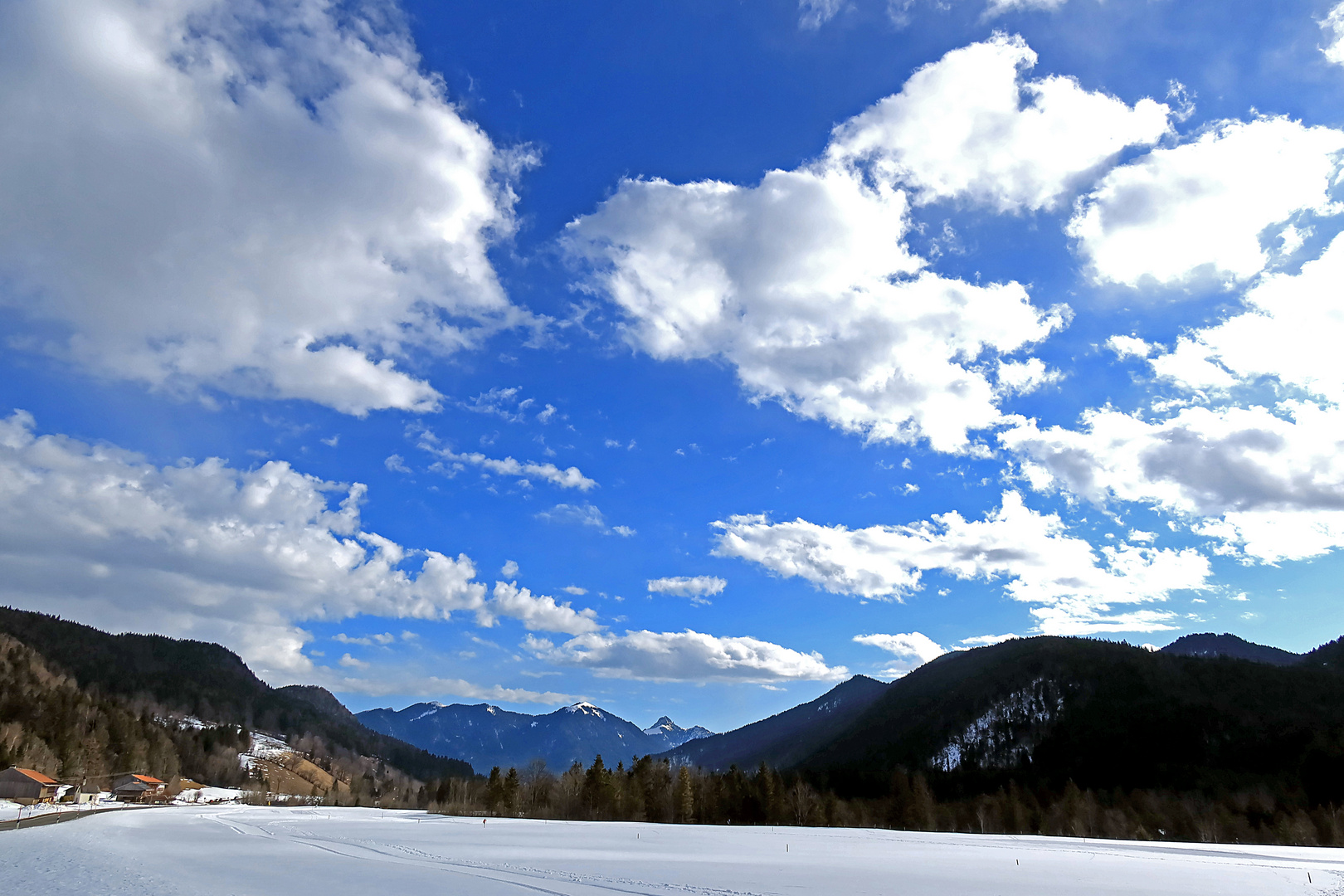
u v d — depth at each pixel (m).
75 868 46.22
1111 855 80.56
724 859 66.50
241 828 98.00
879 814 159.00
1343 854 87.31
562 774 183.25
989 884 51.53
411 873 47.88
